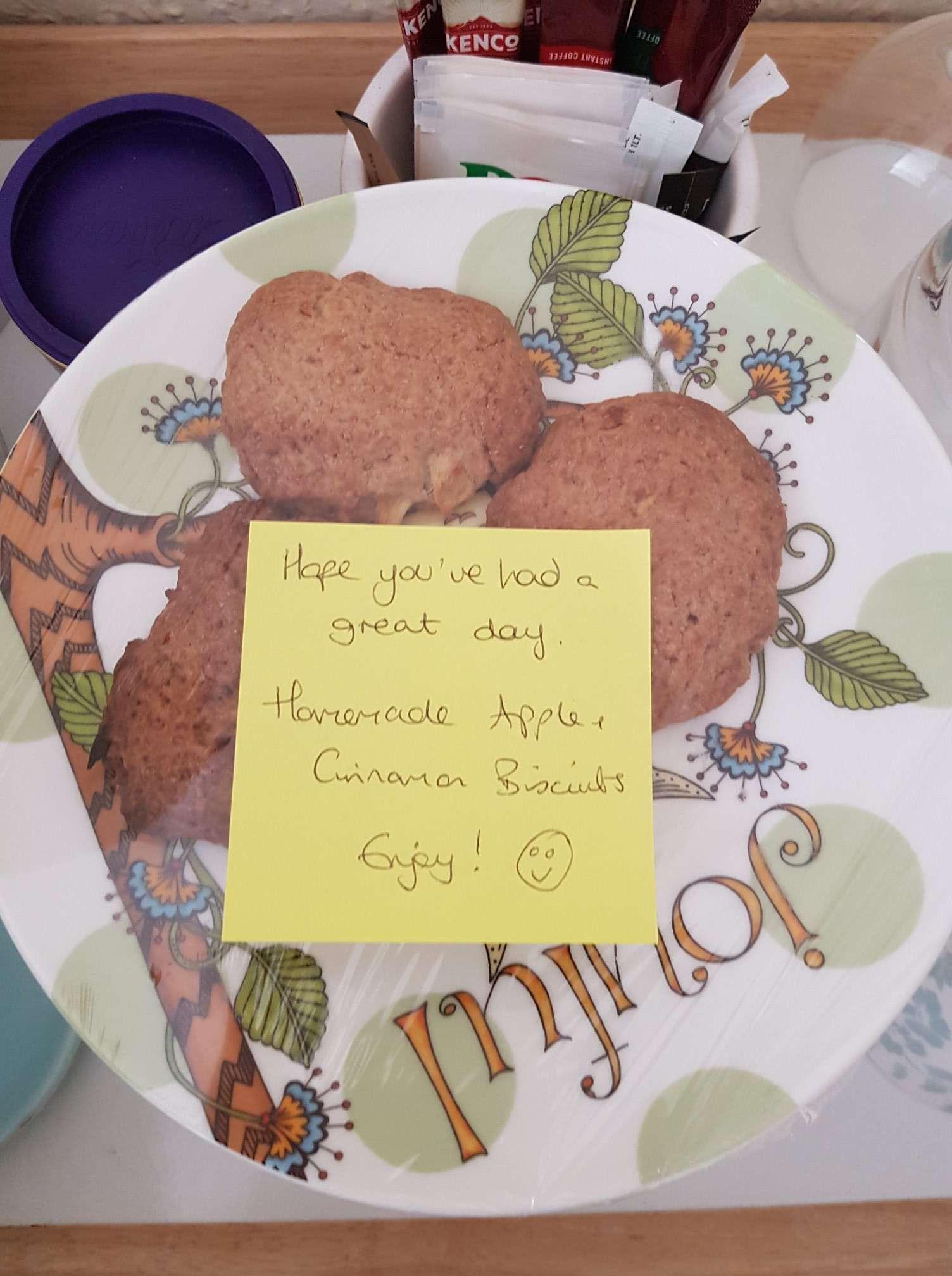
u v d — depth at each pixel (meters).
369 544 0.19
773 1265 0.24
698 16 0.22
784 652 0.19
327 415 0.19
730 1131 0.17
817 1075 0.17
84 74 0.31
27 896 0.17
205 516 0.20
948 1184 0.25
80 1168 0.24
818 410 0.20
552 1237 0.24
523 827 0.18
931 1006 0.24
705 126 0.24
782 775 0.19
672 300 0.21
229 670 0.18
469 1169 0.16
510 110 0.23
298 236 0.21
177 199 0.27
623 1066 0.17
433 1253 0.24
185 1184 0.24
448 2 0.23
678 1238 0.24
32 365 0.30
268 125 0.33
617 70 0.25
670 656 0.19
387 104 0.25
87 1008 0.17
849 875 0.18
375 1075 0.17
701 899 0.18
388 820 0.18
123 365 0.20
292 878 0.18
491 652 0.19
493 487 0.20
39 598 0.19
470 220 0.21
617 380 0.21
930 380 0.25
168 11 0.30
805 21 0.31
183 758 0.18
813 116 0.32
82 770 0.18
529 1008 0.17
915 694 0.19
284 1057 0.17
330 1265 0.24
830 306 0.30
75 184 0.27
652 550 0.19
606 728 0.18
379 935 0.18
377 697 0.18
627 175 0.24
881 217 0.30
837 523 0.20
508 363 0.20
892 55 0.29
